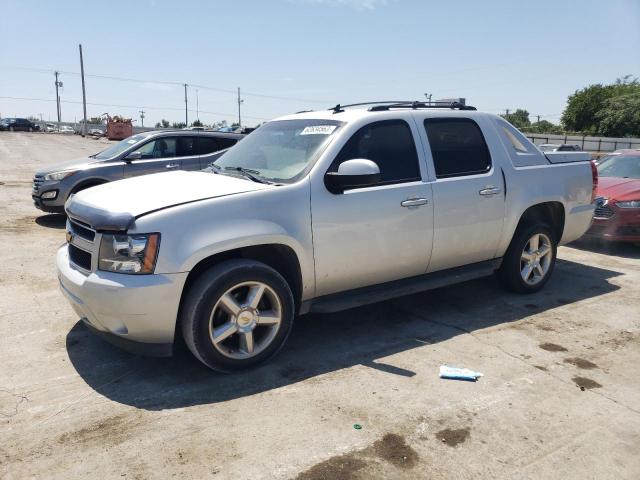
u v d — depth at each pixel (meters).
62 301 5.06
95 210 3.47
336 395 3.39
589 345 4.23
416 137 4.47
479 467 2.70
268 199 3.66
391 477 2.62
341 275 4.06
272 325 3.75
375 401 3.32
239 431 2.98
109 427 3.01
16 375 3.61
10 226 8.62
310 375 3.66
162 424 3.04
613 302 5.27
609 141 46.62
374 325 4.61
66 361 3.83
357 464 2.71
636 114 58.91
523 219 5.34
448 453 2.81
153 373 3.66
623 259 7.13
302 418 3.12
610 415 3.21
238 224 3.51
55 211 9.01
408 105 4.71
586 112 68.06
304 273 3.86
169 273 3.29
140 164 9.02
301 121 4.60
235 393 3.40
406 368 3.78
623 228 7.24
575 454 2.82
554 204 5.48
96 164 8.88
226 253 3.69
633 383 3.61
